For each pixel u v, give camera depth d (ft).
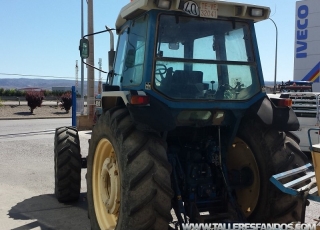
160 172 11.00
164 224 10.96
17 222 17.08
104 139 13.21
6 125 65.92
